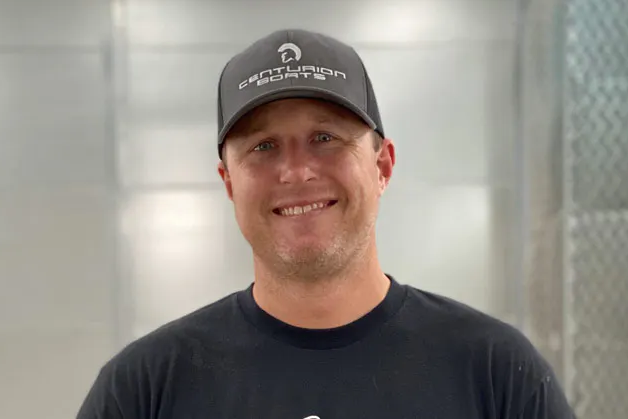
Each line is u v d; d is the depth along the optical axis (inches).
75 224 86.5
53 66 86.1
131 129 86.8
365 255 33.5
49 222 86.3
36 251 86.2
